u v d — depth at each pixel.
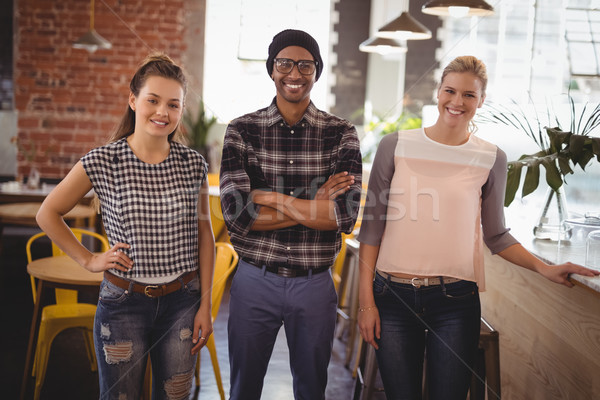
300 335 2.25
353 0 8.66
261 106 8.59
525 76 3.97
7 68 7.76
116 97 7.97
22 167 7.89
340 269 4.12
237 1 8.43
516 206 3.42
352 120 8.83
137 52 8.02
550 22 3.62
